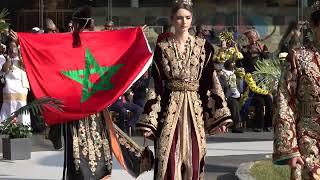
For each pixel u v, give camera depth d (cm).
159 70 644
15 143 1133
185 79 638
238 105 1527
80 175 798
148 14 1727
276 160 513
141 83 1428
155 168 640
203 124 649
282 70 523
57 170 1034
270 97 1545
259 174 941
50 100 767
